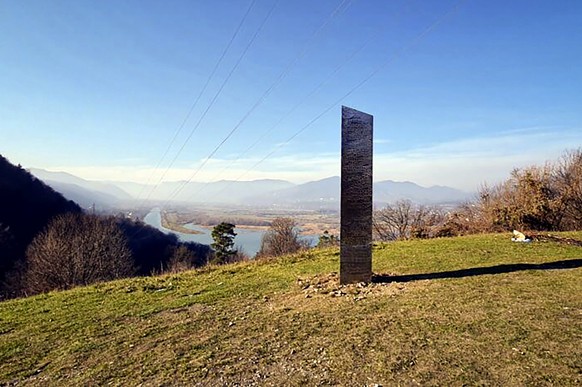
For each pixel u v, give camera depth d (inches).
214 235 1772.9
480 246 548.1
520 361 191.6
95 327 301.3
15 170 1900.8
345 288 352.2
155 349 245.3
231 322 288.5
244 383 191.6
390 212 1408.7
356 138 365.4
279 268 500.7
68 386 204.1
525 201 907.4
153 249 1988.2
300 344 233.6
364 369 195.3
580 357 191.9
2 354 255.9
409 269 420.2
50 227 1346.0
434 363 195.9
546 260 426.6
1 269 1290.6
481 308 272.2
